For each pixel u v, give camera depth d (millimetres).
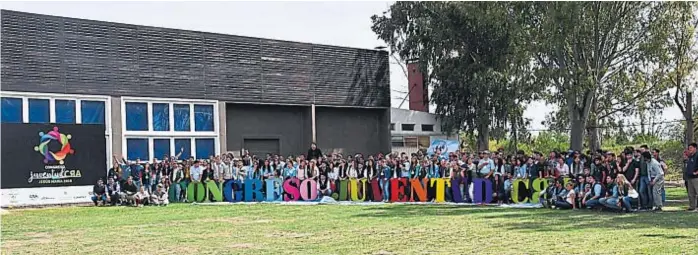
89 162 29125
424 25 43594
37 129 27969
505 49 41781
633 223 17984
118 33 33250
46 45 31281
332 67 39938
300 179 29484
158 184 28797
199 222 20562
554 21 37219
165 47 34562
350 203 27781
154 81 34125
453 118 43500
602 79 41656
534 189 24891
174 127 34719
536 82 40344
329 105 39656
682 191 32031
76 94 31938
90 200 29078
